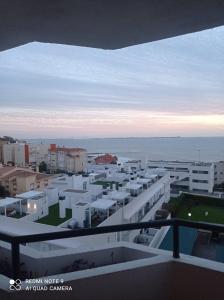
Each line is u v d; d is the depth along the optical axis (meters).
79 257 1.87
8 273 1.75
